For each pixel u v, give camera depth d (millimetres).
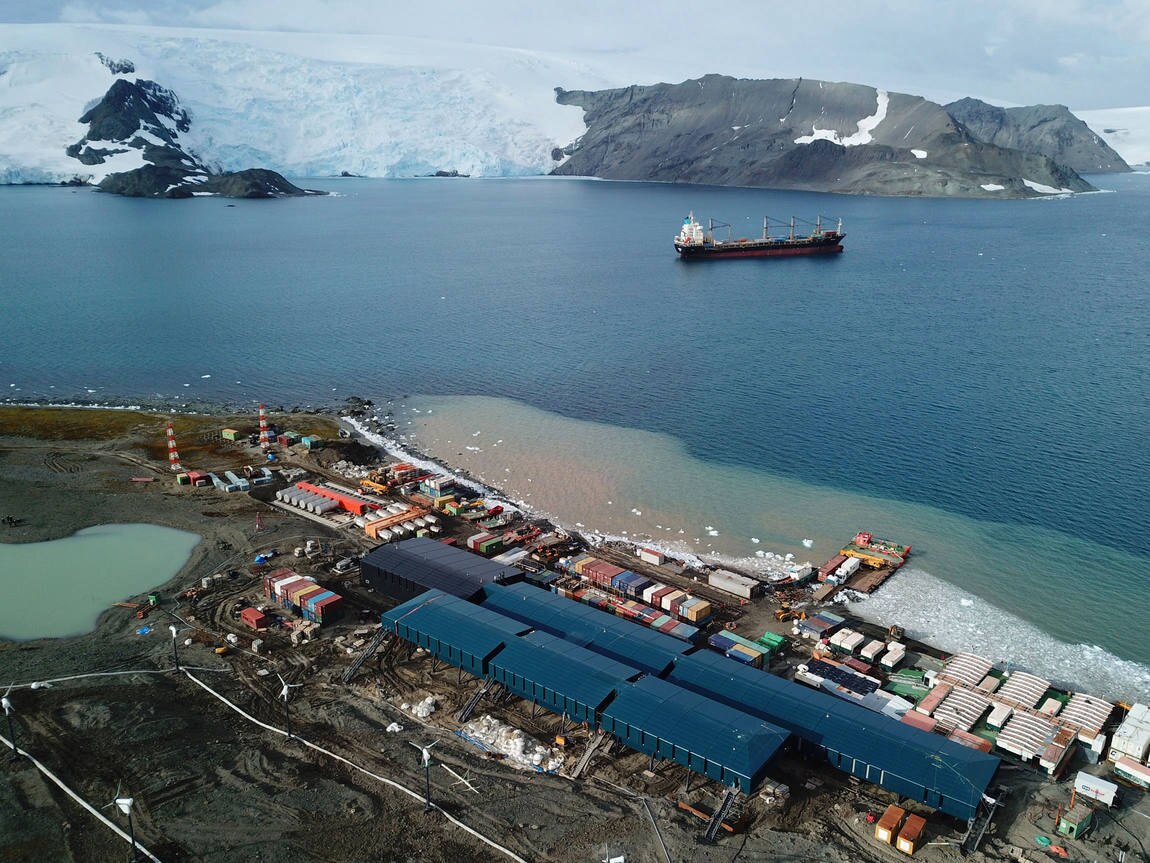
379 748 78500
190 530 125188
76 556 116500
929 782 70875
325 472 149000
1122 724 81750
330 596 101875
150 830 66938
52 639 96000
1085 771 77688
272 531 125000
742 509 137250
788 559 121062
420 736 80750
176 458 150000
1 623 99375
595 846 67250
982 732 83062
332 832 67625
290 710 84250
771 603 109125
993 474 148375
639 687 81500
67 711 81125
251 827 67625
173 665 91188
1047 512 134375
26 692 84438
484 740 80375
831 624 101812
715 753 72500
